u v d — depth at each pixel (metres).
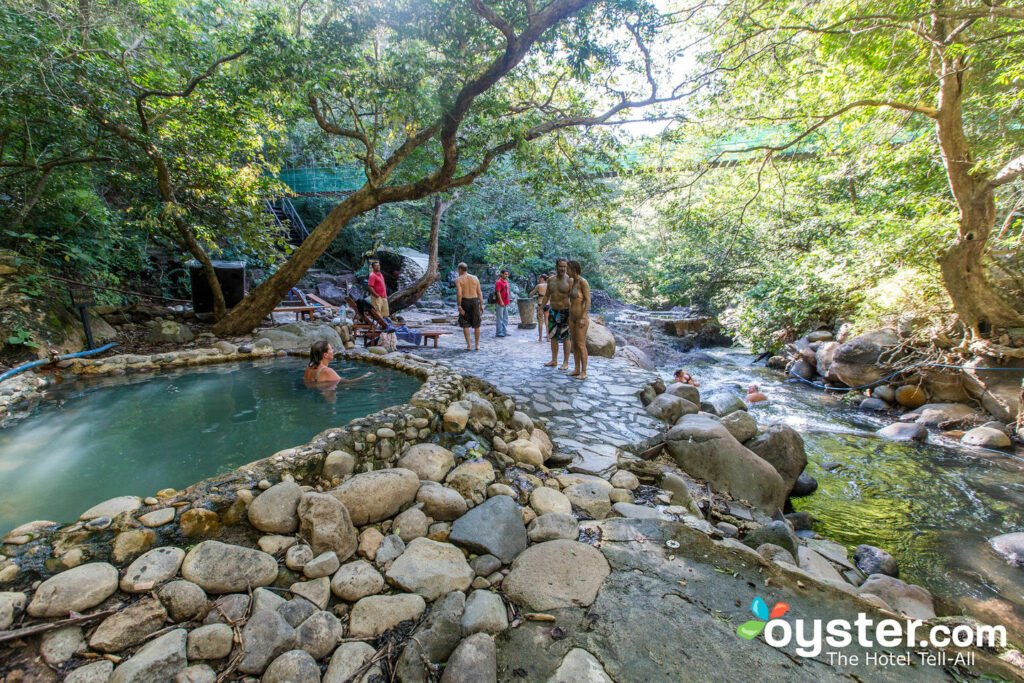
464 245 20.12
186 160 7.69
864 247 8.84
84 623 1.87
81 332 6.59
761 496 4.09
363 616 2.17
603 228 8.24
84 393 4.96
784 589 2.53
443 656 2.04
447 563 2.53
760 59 8.09
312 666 1.89
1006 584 3.48
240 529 2.41
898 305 8.68
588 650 2.06
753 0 7.18
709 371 11.81
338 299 15.25
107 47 6.58
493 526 2.86
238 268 9.26
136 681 1.67
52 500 2.66
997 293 7.49
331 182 15.37
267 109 7.41
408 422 3.67
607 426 4.93
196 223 7.96
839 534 4.18
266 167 9.78
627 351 9.70
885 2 6.18
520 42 5.36
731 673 1.94
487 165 7.27
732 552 2.84
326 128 7.39
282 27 6.47
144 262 10.46
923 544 4.01
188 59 7.15
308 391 5.08
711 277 15.12
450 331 11.19
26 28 5.16
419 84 6.29
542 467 3.84
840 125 9.42
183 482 2.91
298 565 2.32
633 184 11.36
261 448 3.46
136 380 5.57
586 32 5.68
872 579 3.30
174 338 7.55
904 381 8.13
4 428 3.87
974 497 4.86
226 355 6.92
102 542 2.19
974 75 6.82
